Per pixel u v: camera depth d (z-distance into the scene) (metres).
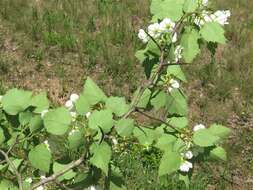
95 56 2.20
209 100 2.10
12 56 2.14
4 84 1.99
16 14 2.38
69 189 0.51
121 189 0.50
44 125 0.48
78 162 0.50
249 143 1.90
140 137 0.50
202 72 2.21
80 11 2.49
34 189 0.55
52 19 2.35
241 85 2.20
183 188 1.50
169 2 0.52
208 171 1.69
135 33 2.37
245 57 2.38
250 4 2.90
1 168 0.51
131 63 2.15
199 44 0.51
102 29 2.40
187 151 0.47
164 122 0.50
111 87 2.07
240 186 1.70
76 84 2.05
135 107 0.52
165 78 0.53
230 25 2.60
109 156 0.46
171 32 0.51
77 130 0.47
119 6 2.61
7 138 0.52
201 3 0.50
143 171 1.52
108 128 0.46
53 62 2.16
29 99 0.51
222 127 0.48
